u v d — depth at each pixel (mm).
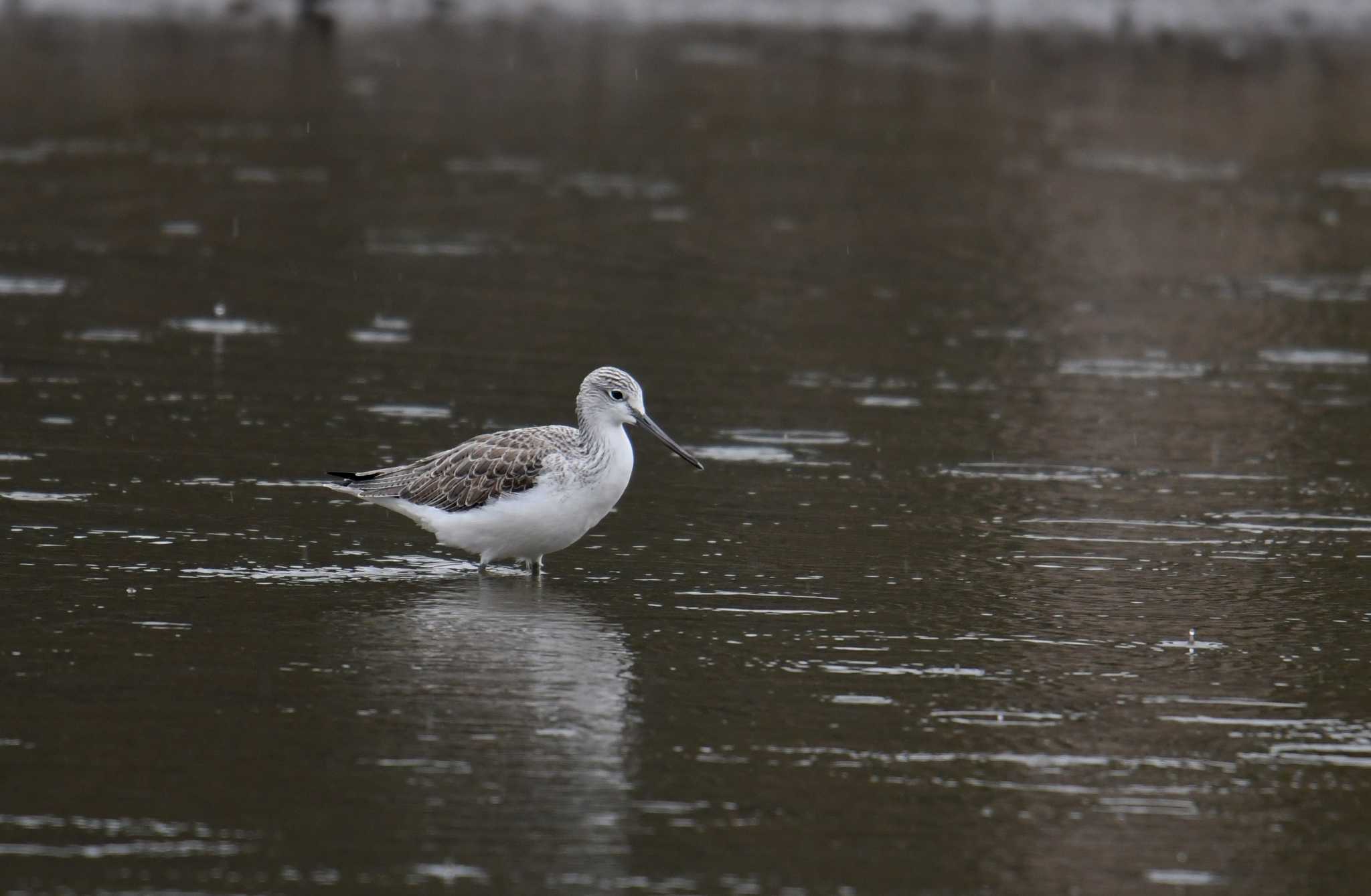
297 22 43594
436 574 13312
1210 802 9766
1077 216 28453
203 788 9539
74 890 8477
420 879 8688
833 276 24062
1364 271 25516
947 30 47000
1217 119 37562
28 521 13914
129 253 23547
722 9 47875
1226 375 19969
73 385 17812
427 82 37375
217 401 17484
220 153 29922
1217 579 13492
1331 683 11508
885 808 9586
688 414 17812
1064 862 9078
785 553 13938
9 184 27031
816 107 36688
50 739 10039
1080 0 48844
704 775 9914
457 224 25953
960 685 11328
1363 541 14469
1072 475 16219
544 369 19203
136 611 12133
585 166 30375
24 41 39125
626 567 13547
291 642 11703
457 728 10422
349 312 21250
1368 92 41094
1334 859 9156
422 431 16766
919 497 15453
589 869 8844
